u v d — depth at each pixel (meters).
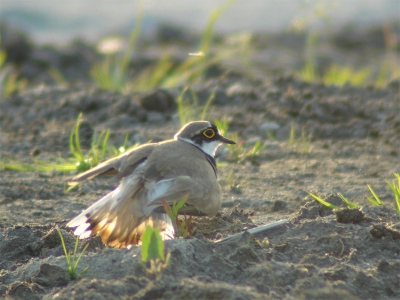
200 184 8.01
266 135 14.07
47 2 39.78
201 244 7.22
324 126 14.34
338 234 7.85
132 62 23.45
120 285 6.47
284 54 27.53
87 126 14.33
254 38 29.39
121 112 15.34
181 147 8.71
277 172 11.73
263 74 21.14
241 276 6.84
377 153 12.78
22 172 11.94
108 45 22.66
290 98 15.67
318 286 6.58
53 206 10.10
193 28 34.72
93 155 12.16
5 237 8.38
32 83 22.75
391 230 7.73
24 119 15.27
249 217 9.40
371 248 7.57
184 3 40.31
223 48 24.25
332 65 24.95
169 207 7.66
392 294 6.68
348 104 15.20
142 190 7.74
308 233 8.12
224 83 17.53
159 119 14.95
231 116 14.91
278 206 9.83
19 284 6.84
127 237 7.46
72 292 6.47
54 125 14.80
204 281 6.64
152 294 6.21
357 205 9.16
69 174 11.82
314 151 13.02
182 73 19.42
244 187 10.94
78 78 23.28
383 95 16.11
